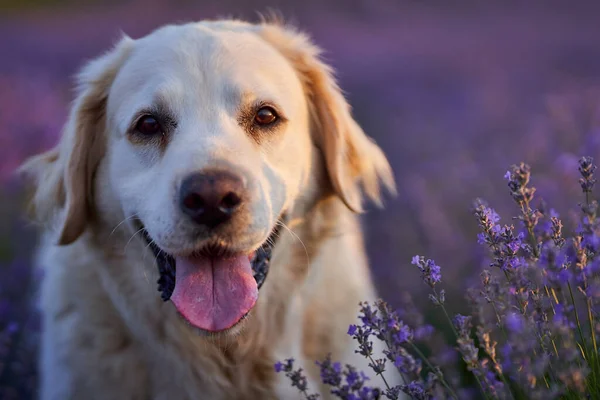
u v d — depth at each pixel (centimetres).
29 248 674
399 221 729
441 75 1755
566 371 231
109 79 385
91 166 381
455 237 643
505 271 280
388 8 2941
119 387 375
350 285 406
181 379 376
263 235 320
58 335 380
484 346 262
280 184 352
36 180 416
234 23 407
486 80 1586
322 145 401
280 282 377
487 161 862
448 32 2634
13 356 476
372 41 2347
